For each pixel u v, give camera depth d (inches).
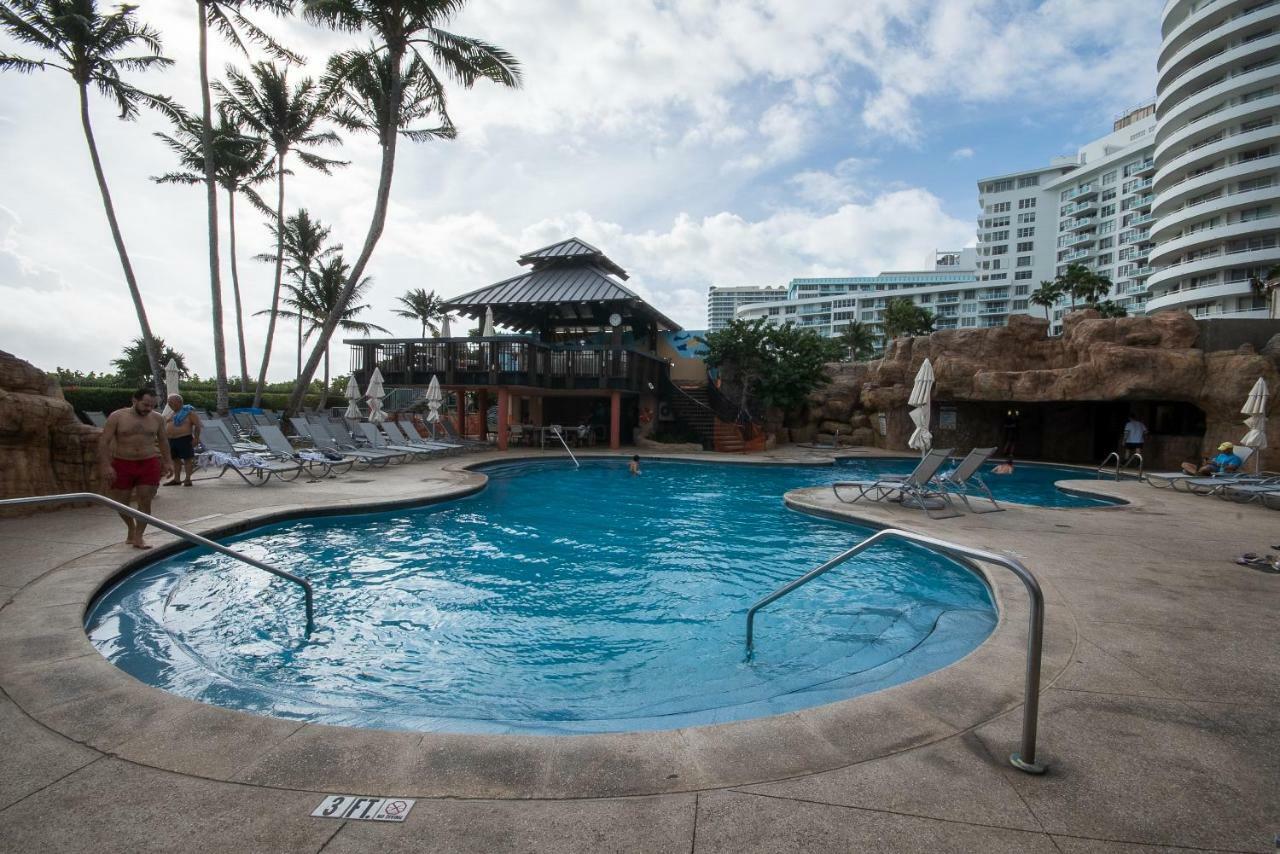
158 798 90.4
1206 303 2212.1
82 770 97.0
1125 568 240.2
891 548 314.5
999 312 4141.2
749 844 81.9
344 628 201.8
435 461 628.1
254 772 97.5
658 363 963.3
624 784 95.7
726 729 113.3
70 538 250.1
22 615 165.2
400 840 82.2
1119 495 470.9
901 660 177.3
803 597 240.8
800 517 399.2
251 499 362.3
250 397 1104.8
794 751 105.8
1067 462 868.6
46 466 299.6
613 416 821.9
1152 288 2448.3
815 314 4970.5
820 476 629.6
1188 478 491.5
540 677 169.3
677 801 91.4
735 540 335.6
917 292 4436.5
